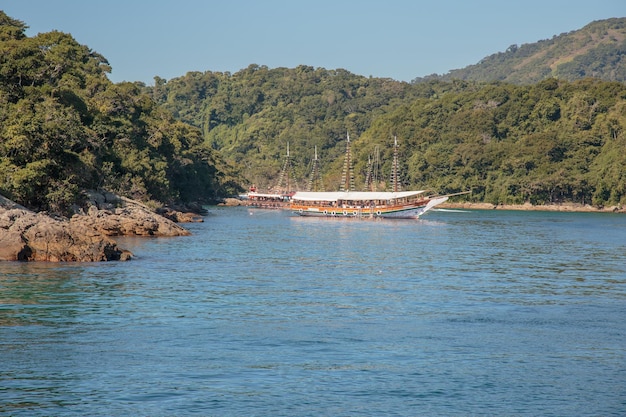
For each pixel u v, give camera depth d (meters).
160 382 37.44
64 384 36.88
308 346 44.47
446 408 34.91
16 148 103.12
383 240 125.38
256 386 37.16
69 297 57.50
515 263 89.31
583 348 45.03
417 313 55.03
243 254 93.69
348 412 34.19
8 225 76.88
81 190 119.69
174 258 85.25
